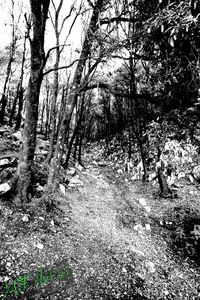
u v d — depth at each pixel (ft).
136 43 13.73
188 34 10.63
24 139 18.52
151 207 28.22
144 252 18.45
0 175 20.44
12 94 65.10
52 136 32.96
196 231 21.09
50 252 14.05
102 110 75.20
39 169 26.61
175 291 14.40
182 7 8.59
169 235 22.26
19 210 17.17
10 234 14.11
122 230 21.76
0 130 37.86
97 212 24.95
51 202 20.34
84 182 35.91
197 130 13.96
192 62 12.32
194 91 13.64
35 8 15.99
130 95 17.84
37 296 10.09
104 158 64.54
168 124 14.43
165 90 15.01
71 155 56.03
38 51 17.19
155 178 34.06
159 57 14.28
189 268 17.54
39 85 18.29
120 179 40.78
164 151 14.90
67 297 10.68
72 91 21.52
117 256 16.58
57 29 27.94
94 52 16.05
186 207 26.99
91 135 120.57
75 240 16.89
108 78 28.25
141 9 14.98
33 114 18.37
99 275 13.56
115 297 11.94
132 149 50.96
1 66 57.57
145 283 14.25
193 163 18.35
